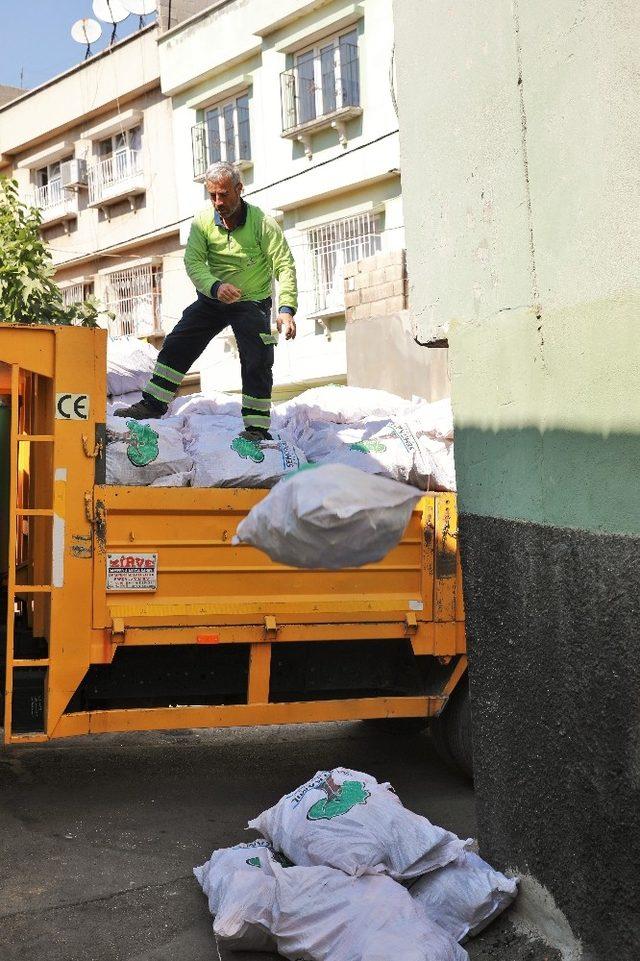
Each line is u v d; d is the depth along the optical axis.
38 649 5.20
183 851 4.86
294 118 20.08
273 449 5.59
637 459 3.09
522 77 3.66
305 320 20.00
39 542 5.37
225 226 5.91
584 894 3.39
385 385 12.40
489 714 4.00
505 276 3.81
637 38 3.04
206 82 21.95
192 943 3.92
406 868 3.85
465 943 3.78
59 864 4.68
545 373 3.58
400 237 18.45
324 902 3.61
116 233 24.64
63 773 6.10
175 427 5.73
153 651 5.46
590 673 3.34
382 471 5.71
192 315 6.04
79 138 25.41
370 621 5.53
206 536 5.30
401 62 4.45
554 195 3.51
